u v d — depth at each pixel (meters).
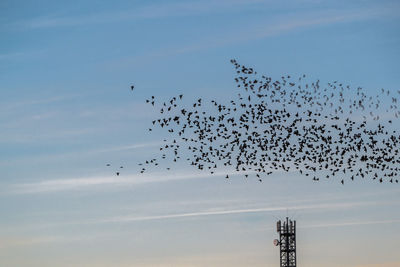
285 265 130.38
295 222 129.75
